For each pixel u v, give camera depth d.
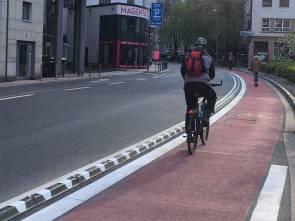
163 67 63.88
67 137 11.64
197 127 10.33
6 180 7.80
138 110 17.05
